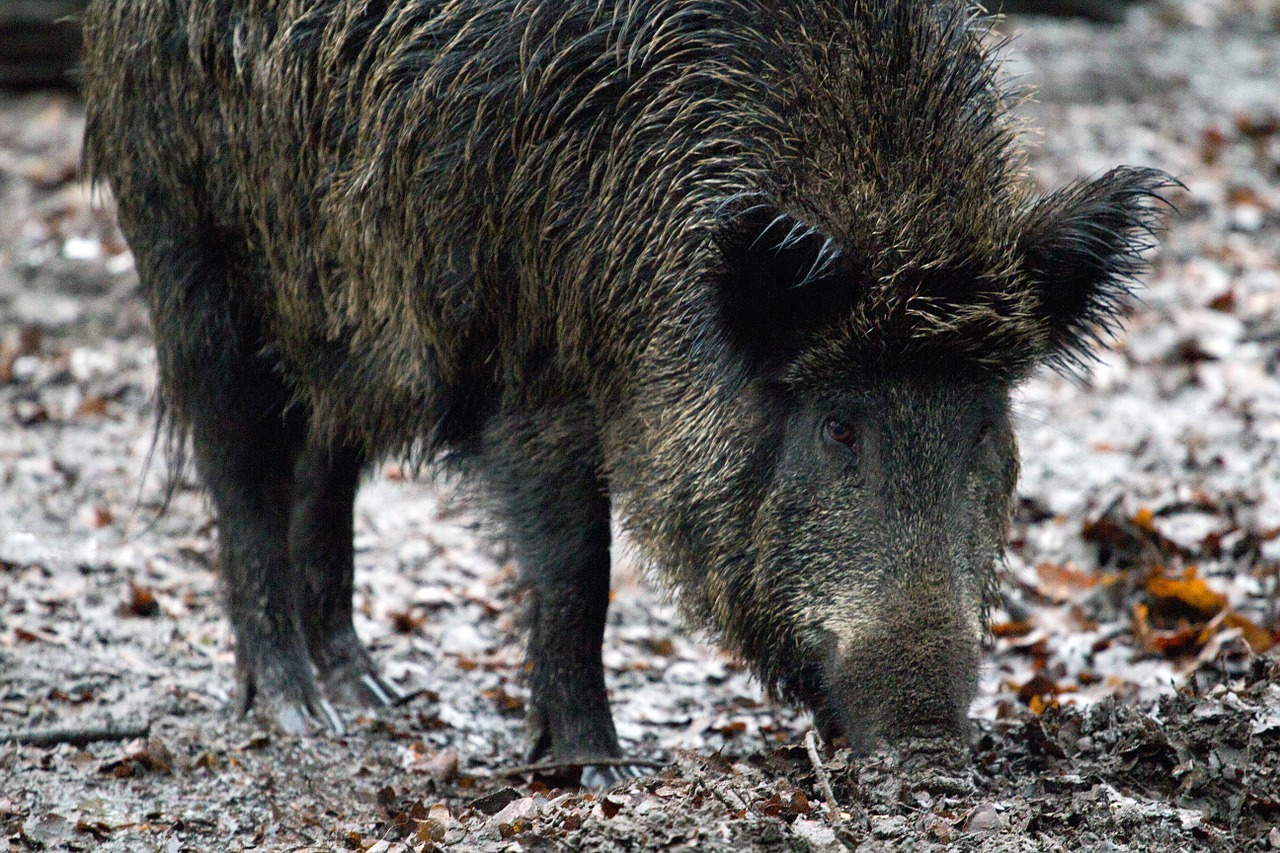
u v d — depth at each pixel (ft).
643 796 25.96
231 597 38.63
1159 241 30.81
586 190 30.68
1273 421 50.26
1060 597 42.16
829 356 27.12
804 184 28.58
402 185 32.32
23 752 33.65
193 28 35.42
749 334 27.58
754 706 38.68
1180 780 27.43
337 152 33.58
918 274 26.81
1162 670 36.86
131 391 58.85
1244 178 75.51
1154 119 84.79
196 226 37.24
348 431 37.19
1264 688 29.07
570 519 32.65
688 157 29.94
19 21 88.02
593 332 31.04
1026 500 47.93
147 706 37.37
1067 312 28.91
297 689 37.99
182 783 33.12
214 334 37.76
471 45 31.53
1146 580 40.96
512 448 32.89
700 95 30.17
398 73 32.22
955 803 25.63
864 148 28.22
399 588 46.42
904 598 25.93
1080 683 37.32
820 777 25.93
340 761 35.09
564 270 31.04
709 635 30.04
